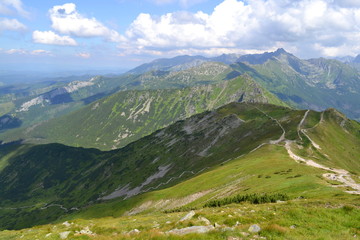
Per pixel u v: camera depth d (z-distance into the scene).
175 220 35.00
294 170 84.25
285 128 178.12
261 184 73.81
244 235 21.55
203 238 21.11
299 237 20.72
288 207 34.00
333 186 56.59
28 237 36.66
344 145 157.50
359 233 21.80
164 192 117.88
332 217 26.08
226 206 48.62
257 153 130.62
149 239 22.53
